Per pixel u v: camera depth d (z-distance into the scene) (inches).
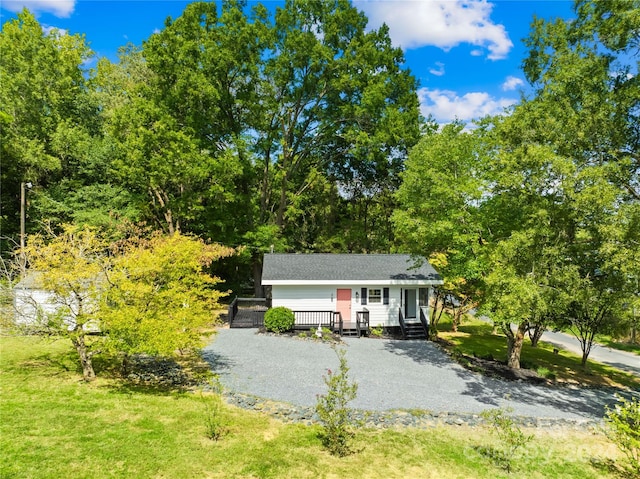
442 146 672.4
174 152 944.9
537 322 639.8
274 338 774.5
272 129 1160.2
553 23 586.2
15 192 1161.4
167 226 1188.5
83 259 443.2
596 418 479.8
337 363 626.8
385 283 874.8
